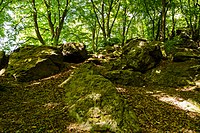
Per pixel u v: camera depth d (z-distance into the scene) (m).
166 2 23.64
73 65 16.33
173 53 18.11
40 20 26.70
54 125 8.46
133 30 32.25
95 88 9.81
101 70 15.29
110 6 25.83
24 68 13.99
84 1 25.17
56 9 23.45
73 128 8.27
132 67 16.02
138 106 10.34
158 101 11.47
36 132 7.95
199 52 18.88
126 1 25.50
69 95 10.49
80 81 11.05
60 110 9.55
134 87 13.51
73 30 28.20
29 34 28.00
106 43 22.95
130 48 17.58
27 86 12.56
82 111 8.84
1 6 21.64
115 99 9.05
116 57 17.61
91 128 8.15
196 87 13.66
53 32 23.75
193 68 15.33
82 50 17.31
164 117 9.79
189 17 26.17
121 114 8.52
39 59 14.59
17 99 10.75
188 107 11.09
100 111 8.62
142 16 28.05
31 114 9.28
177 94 12.84
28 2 22.47
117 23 30.59
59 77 13.91
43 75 14.19
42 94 11.34
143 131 8.41
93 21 28.55
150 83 14.75
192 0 25.22
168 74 15.20
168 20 30.05
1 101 10.34
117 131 7.93
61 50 17.30
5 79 13.54
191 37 25.41
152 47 16.81
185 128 9.06
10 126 8.27
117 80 13.94
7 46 22.94
